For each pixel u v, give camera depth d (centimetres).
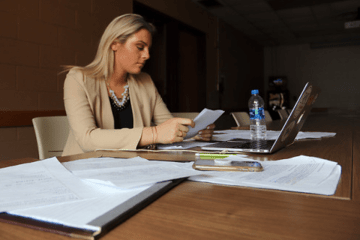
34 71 266
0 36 239
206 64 597
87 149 98
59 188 44
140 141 90
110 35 121
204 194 43
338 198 41
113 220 32
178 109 512
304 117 99
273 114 667
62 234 30
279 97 885
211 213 36
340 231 30
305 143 104
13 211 35
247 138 115
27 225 32
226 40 681
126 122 136
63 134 128
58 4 288
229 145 91
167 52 477
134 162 66
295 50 903
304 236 29
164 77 479
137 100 139
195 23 552
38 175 52
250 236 29
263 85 939
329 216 34
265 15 622
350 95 843
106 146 92
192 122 91
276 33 774
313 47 877
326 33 770
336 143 103
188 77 569
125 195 40
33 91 265
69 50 300
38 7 269
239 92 765
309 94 89
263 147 85
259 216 34
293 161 65
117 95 136
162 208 38
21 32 255
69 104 111
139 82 148
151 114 155
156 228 31
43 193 42
